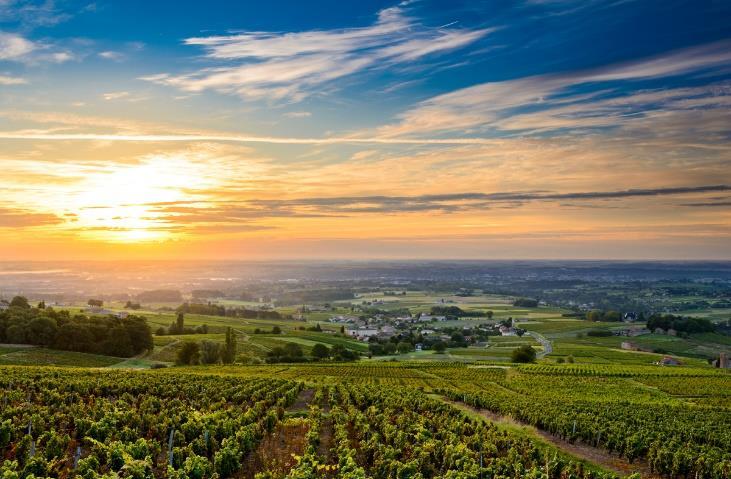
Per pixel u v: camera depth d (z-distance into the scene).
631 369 105.12
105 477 21.97
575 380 89.31
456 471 27.27
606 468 35.41
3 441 26.94
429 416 43.50
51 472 24.14
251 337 144.75
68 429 32.34
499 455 34.31
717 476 32.56
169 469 23.52
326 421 40.44
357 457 30.69
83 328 106.06
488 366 109.12
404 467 27.02
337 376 85.44
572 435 41.38
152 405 39.84
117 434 29.67
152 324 162.75
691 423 51.16
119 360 103.38
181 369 89.88
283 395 48.47
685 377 96.06
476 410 55.25
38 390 46.66
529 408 51.75
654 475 34.69
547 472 29.78
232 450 26.09
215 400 46.94
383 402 49.03
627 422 49.06
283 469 27.41
